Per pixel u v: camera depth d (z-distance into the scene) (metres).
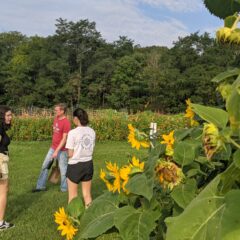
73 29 78.50
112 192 1.58
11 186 9.62
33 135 20.58
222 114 0.98
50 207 7.71
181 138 1.52
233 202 0.86
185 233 0.94
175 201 1.28
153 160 1.42
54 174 9.08
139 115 22.89
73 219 1.71
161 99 60.31
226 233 0.84
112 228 1.47
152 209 1.40
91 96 71.94
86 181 6.95
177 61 60.88
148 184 1.35
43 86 71.62
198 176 1.39
